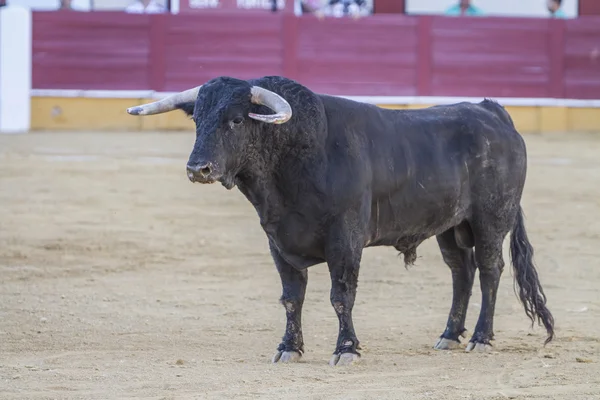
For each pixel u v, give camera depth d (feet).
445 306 67.97
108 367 50.88
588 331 60.54
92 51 155.94
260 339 58.39
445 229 55.77
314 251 50.93
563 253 85.66
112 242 87.92
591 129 160.04
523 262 57.72
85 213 98.94
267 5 164.96
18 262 79.97
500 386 47.60
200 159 46.65
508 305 68.33
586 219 99.76
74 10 155.43
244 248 87.04
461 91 159.43
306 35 158.10
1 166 120.37
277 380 48.16
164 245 87.35
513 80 159.43
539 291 60.59
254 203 50.70
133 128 155.12
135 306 67.00
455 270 57.93
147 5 165.58
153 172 119.34
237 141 47.78
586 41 159.94
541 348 56.29
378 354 54.44
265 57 157.89
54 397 44.83
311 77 158.30
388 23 158.20
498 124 57.47
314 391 46.19
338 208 50.03
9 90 154.40
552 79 159.74
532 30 159.43
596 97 160.35
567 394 46.21
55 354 53.93
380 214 52.60
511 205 57.26
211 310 66.23
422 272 79.10
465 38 158.92
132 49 156.56
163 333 59.67
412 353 54.90
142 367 50.90
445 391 46.47
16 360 52.31
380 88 158.61
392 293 71.97
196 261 82.07
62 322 62.03
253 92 47.73
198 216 98.99
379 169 52.01
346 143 50.75
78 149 134.62
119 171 119.44
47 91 154.92
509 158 57.11
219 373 49.57
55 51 155.22
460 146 55.67
